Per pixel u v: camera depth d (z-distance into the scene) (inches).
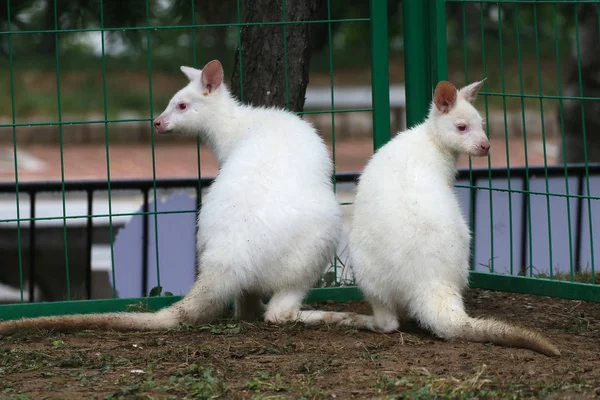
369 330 284.5
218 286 281.7
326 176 303.1
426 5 335.9
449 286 268.8
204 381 228.7
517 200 421.4
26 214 455.5
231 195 286.5
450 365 242.7
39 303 316.2
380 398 215.9
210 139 335.9
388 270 271.9
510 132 988.6
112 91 1188.5
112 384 232.2
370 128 1021.2
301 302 297.3
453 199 280.8
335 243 294.2
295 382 230.4
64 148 970.1
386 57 329.4
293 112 342.3
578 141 655.1
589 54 647.8
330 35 330.3
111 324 282.7
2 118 1069.1
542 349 249.6
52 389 227.9
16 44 1261.1
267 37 358.9
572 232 430.6
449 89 290.0
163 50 1296.8
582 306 319.9
